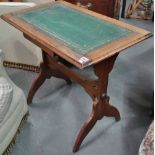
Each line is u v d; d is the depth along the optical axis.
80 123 1.62
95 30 1.22
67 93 1.87
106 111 1.49
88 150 1.45
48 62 1.62
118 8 2.16
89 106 1.76
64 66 1.52
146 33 1.20
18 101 1.37
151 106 1.69
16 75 2.06
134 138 1.52
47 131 1.56
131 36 1.18
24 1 2.01
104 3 1.97
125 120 1.65
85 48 1.08
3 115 1.17
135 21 3.02
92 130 1.57
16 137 1.45
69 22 1.30
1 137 1.23
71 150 1.45
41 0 1.85
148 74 2.10
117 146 1.47
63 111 1.71
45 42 1.13
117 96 1.85
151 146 1.01
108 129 1.58
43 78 1.70
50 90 1.89
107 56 1.05
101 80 1.27
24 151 1.44
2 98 1.16
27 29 1.23
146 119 1.65
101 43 1.12
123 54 2.35
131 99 1.82
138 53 2.37
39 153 1.43
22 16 1.36
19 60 2.07
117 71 2.13
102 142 1.50
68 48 1.08
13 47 1.99
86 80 1.36
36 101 1.79
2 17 1.38
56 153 1.43
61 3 1.53
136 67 2.18
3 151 1.28
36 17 1.35
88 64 1.00
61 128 1.59
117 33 1.20
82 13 1.40
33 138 1.52
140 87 1.95
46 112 1.70
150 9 3.06
